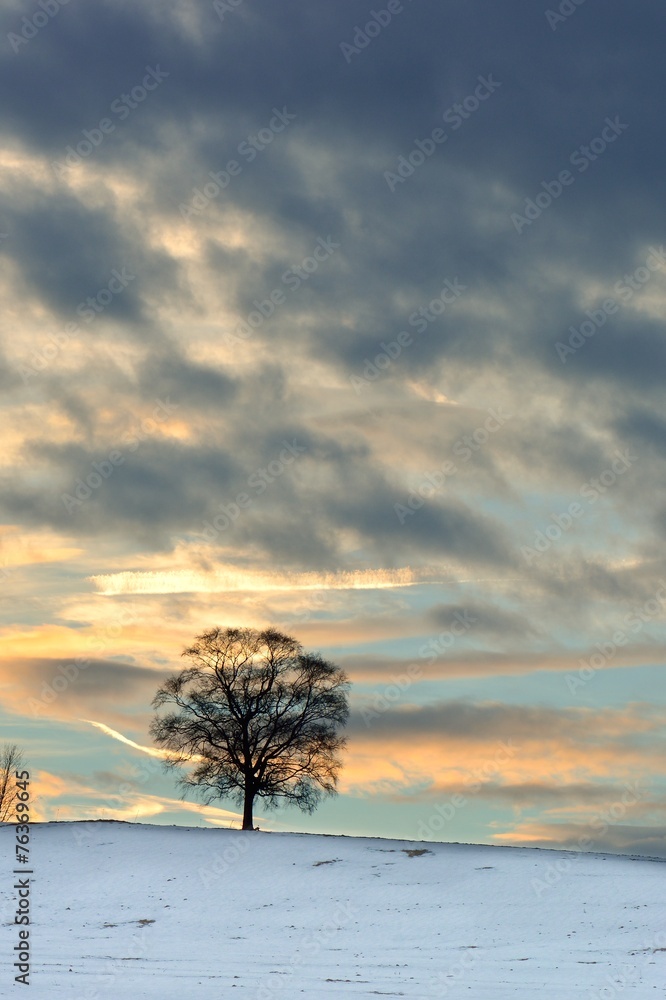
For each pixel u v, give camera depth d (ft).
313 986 126.21
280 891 184.14
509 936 159.33
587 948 151.84
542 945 153.89
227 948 151.02
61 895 181.68
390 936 159.53
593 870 196.85
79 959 141.08
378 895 181.78
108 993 120.37
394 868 198.80
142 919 168.55
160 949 149.28
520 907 174.50
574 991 125.08
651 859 215.92
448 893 182.91
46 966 135.64
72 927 163.32
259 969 136.77
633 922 165.37
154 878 191.72
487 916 170.09
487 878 191.62
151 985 125.29
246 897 180.86
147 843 215.72
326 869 197.67
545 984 128.88
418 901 178.50
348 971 136.26
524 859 207.10
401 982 129.70
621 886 185.26
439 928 163.94
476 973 135.54
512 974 134.92
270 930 162.91
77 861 202.39
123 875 193.47
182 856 205.98
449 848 218.18
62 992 120.78
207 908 174.70
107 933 159.84
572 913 170.91
